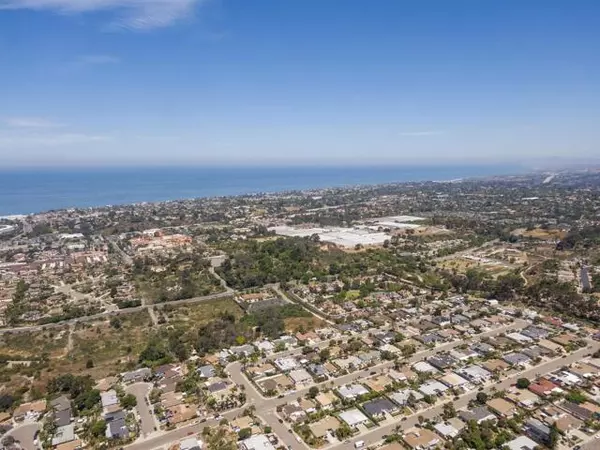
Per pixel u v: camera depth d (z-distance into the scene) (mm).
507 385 126750
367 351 148375
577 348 150125
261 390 125375
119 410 116500
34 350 155250
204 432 105500
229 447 98938
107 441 103062
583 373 131125
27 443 104812
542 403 116062
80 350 154625
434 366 137750
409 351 147125
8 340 163875
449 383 126125
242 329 166375
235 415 113250
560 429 104375
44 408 117688
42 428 110188
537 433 103000
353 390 123250
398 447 98875
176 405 117688
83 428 109438
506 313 183625
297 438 103688
